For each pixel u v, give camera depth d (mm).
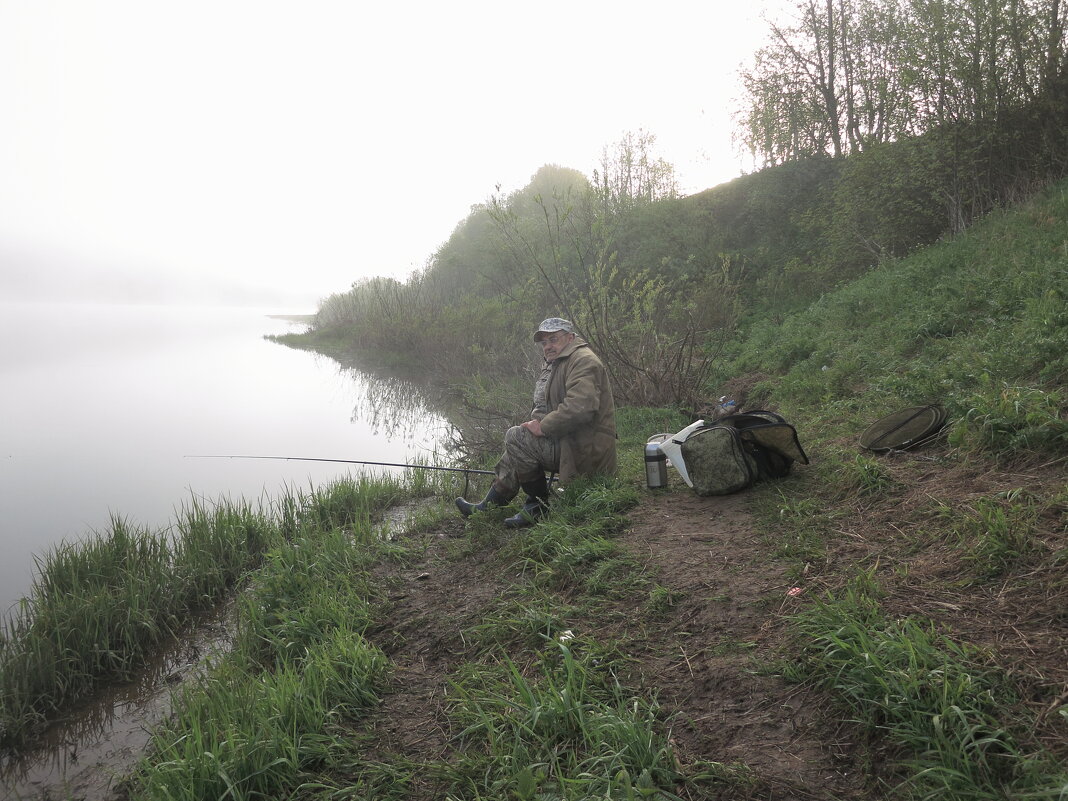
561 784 2215
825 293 13000
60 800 3043
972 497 3318
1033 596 2477
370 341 24234
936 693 2100
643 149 23344
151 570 5102
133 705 3812
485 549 4816
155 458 9797
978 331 6258
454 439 9438
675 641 2955
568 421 4828
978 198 11719
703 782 2145
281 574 4781
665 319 12383
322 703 3055
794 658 2592
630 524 4348
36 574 5605
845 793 1988
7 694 3750
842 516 3684
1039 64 11422
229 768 2627
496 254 14188
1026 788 1763
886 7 15625
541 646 3215
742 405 8359
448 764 2557
